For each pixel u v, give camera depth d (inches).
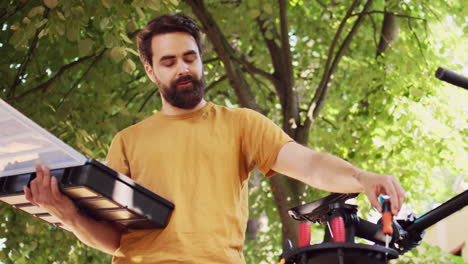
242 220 85.4
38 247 270.4
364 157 279.3
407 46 283.0
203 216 82.0
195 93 88.0
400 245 77.1
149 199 80.0
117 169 88.6
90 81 263.3
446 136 278.2
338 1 315.6
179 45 88.0
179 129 88.0
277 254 345.4
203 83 89.5
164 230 81.7
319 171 80.1
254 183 351.6
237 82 259.4
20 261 261.3
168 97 88.4
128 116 250.5
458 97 283.0
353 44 320.5
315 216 77.6
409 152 288.5
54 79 249.9
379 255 66.1
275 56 281.7
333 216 73.7
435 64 281.9
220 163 85.5
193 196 83.1
